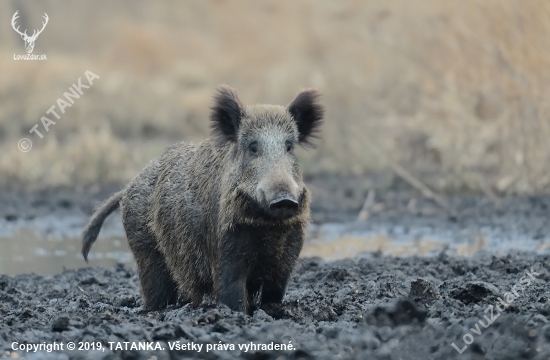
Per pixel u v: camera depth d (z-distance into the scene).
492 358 20.03
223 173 26.38
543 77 52.62
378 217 52.66
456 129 59.00
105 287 35.50
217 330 22.98
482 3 56.12
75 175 68.50
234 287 26.00
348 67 74.56
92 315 25.33
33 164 69.38
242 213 25.47
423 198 56.22
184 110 92.94
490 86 56.00
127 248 46.81
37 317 26.78
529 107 53.06
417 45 64.50
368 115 69.81
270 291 27.33
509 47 54.22
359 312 25.83
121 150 72.44
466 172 57.38
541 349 20.20
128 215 30.12
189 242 27.56
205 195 26.94
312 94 27.78
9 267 41.53
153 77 104.06
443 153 59.75
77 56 111.81
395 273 33.00
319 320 25.67
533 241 43.19
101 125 86.75
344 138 70.44
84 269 39.31
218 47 110.25
